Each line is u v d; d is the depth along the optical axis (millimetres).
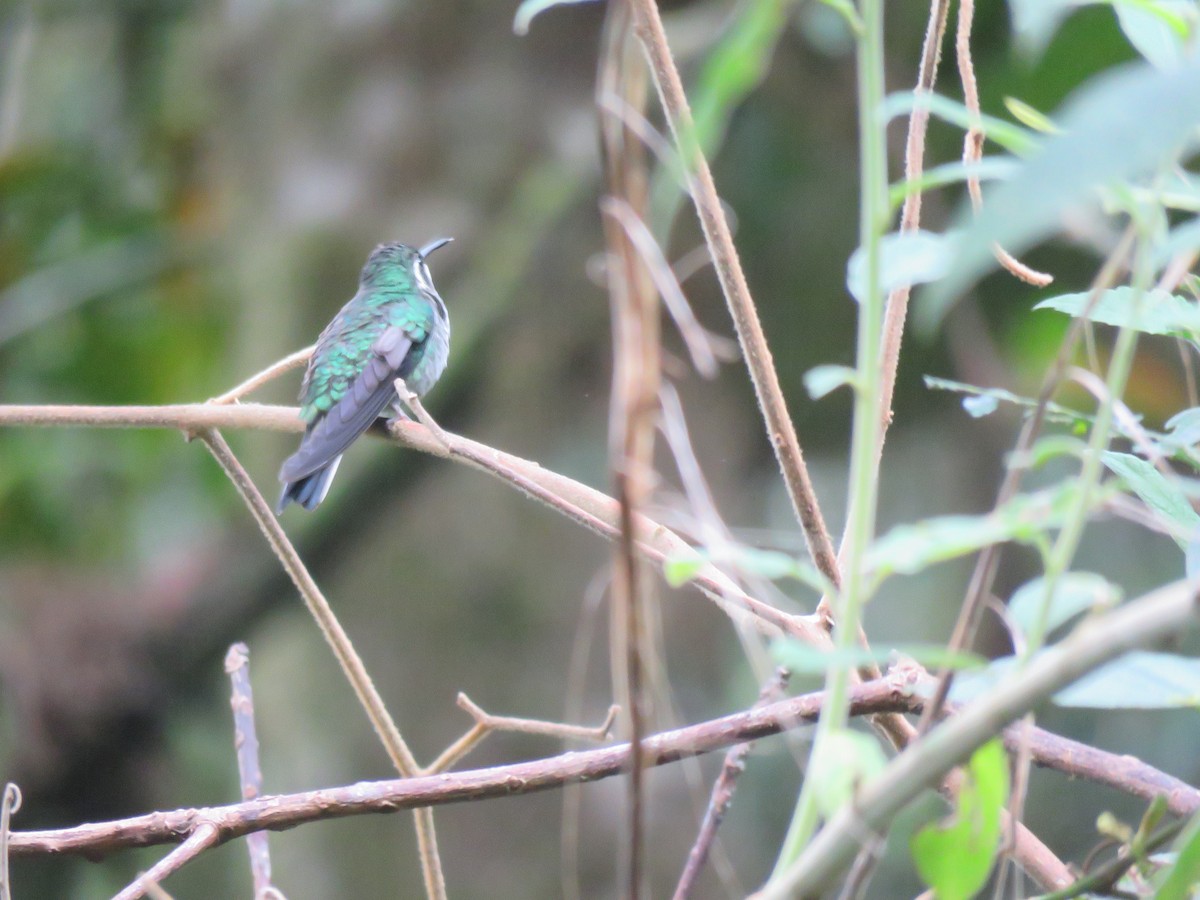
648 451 2230
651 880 11594
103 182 14836
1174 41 2510
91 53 14992
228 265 14312
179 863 3137
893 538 2119
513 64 13453
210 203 14492
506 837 11711
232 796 12836
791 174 13242
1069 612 2246
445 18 13500
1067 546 2133
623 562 2266
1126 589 11508
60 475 13898
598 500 3953
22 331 14273
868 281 2162
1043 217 1415
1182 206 2518
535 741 12195
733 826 12055
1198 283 3055
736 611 3127
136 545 13797
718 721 3109
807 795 2170
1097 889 2709
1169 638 2559
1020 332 10586
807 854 2014
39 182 14633
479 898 11609
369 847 12164
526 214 13016
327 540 12547
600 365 12750
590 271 2852
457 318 12766
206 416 4309
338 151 13641
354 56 13633
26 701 12180
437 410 12602
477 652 12383
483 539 12547
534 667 12336
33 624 12539
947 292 1454
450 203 13312
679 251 12711
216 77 14547
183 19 14875
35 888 11883
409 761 4004
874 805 1969
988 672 2381
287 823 3236
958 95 11156
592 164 12953
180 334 14375
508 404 12703
